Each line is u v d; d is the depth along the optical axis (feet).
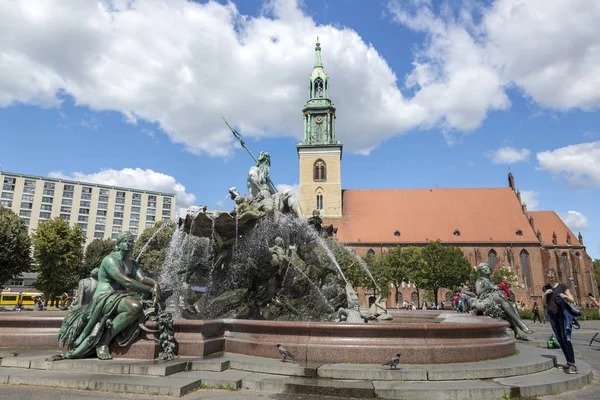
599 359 37.88
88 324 26.58
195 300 43.06
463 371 23.98
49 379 22.90
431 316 55.62
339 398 21.54
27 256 148.77
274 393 22.25
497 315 43.47
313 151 265.54
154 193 485.97
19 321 31.04
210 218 43.06
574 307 27.81
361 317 37.88
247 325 29.50
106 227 457.68
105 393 21.45
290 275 42.70
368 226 262.06
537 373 26.37
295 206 47.34
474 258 248.11
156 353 26.21
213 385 23.00
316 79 277.23
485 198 270.26
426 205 269.85
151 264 172.86
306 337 27.09
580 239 263.49
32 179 429.79
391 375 23.47
